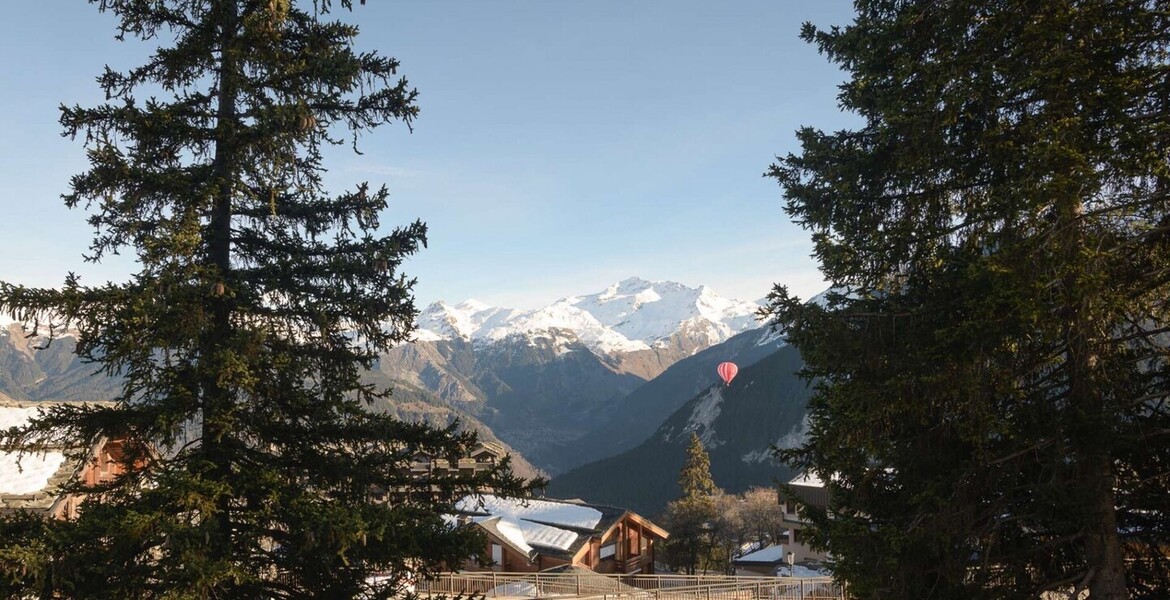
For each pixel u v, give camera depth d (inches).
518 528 1690.5
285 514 375.2
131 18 390.0
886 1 441.7
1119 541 371.6
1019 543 385.4
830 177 430.3
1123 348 374.9
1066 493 350.3
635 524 1904.5
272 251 428.1
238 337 354.9
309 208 424.2
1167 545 385.1
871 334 384.5
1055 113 331.9
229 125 370.9
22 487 632.4
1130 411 360.5
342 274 407.5
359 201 423.5
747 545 2876.5
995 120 381.7
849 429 378.3
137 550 349.1
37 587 323.3
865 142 447.5
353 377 417.4
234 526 384.8
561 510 1888.5
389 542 366.6
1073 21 338.6
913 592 374.3
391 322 410.3
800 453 446.6
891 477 415.8
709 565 2436.0
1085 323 331.9
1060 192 312.5
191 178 369.1
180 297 343.3
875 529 401.7
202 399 369.7
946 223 427.8
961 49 380.2
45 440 364.2
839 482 427.2
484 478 425.1
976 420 353.7
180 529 326.6
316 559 380.2
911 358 363.3
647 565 1939.0
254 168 387.5
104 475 683.4
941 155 400.5
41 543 318.7
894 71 413.4
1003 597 366.9
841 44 431.5
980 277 342.6
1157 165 329.7
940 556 370.6
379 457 414.9
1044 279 331.9
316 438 415.2
